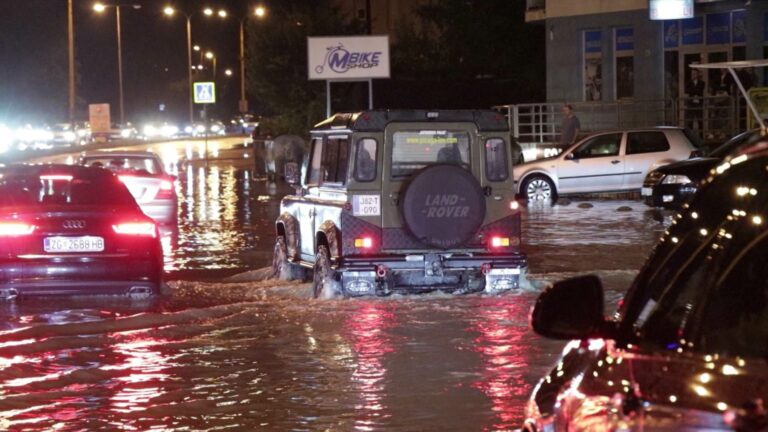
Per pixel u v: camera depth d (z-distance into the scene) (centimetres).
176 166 10556
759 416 579
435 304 2597
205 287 2945
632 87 7606
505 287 2725
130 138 17975
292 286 2944
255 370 1969
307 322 2403
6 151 12769
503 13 10206
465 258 2688
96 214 2603
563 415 735
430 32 11625
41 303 2688
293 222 3038
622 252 3544
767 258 720
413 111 2709
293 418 1655
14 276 2550
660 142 5653
